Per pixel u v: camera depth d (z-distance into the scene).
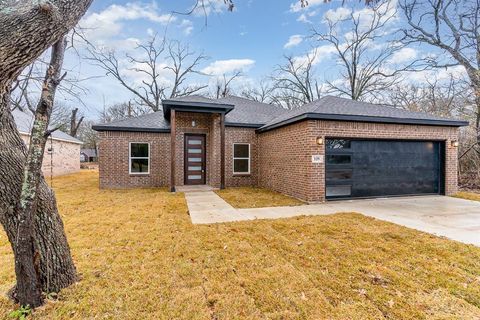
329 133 8.09
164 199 8.34
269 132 10.80
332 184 8.28
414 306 2.50
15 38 1.85
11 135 2.37
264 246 4.11
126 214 6.26
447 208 7.11
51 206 2.68
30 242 2.33
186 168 12.08
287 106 27.16
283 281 2.99
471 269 3.26
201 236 4.60
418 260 3.53
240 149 11.95
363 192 8.62
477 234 4.70
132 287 2.84
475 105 13.09
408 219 5.85
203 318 2.35
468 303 2.55
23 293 2.38
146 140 11.55
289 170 9.09
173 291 2.78
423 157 9.31
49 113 2.32
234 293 2.75
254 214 6.37
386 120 8.44
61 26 2.11
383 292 2.75
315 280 3.02
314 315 2.38
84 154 36.81
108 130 11.05
